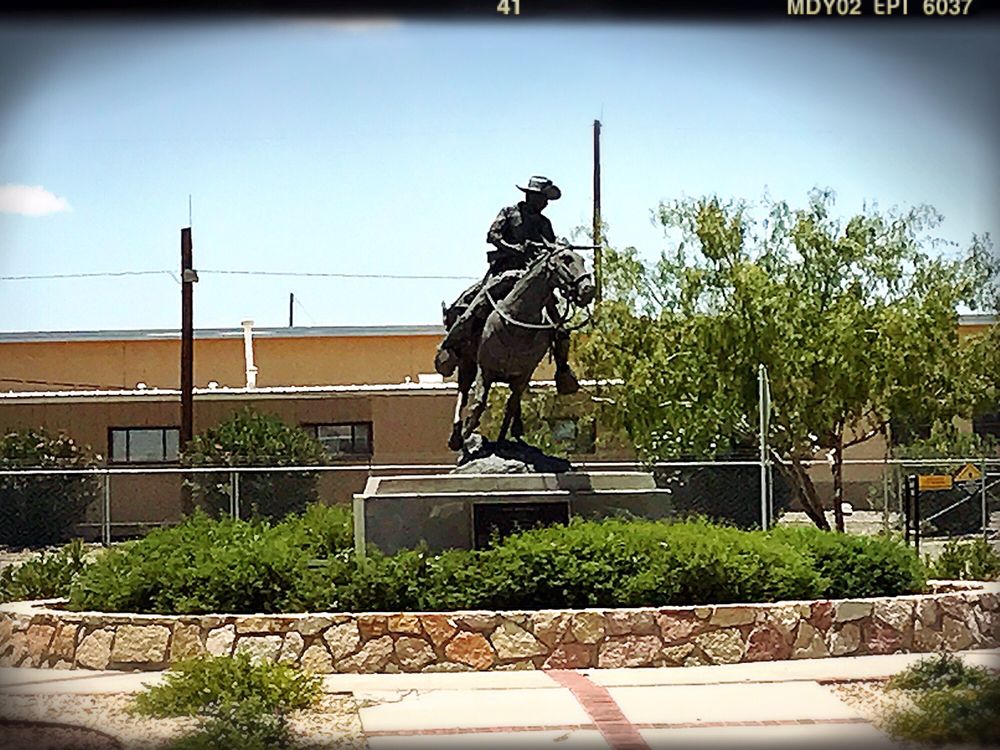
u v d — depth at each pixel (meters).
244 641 13.38
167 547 15.43
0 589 17.55
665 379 29.58
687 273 30.11
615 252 30.86
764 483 21.77
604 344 30.55
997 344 30.89
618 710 11.55
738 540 14.79
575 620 13.48
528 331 15.91
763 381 22.39
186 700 11.51
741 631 13.71
